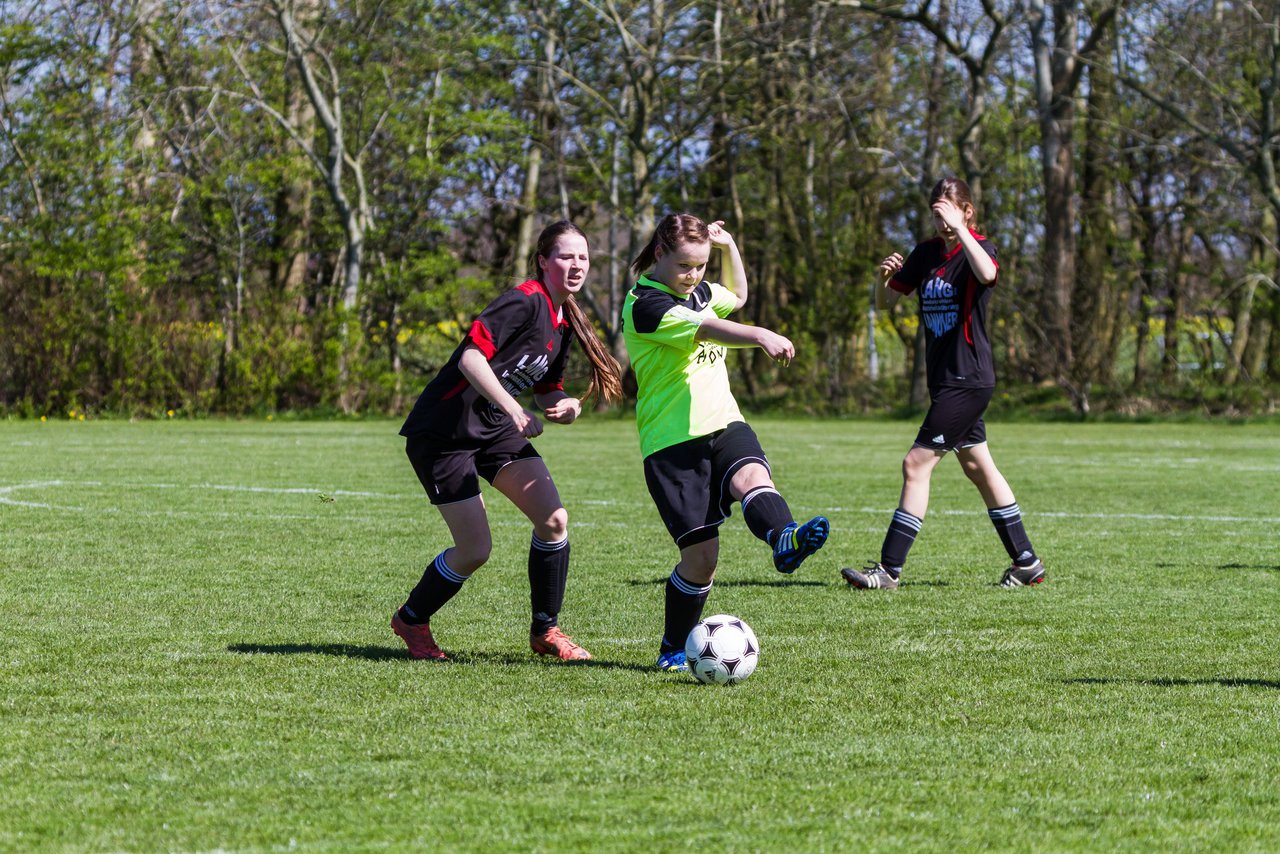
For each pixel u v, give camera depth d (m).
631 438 59.03
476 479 13.75
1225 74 78.12
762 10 81.50
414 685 12.48
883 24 85.12
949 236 19.39
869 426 72.25
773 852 7.83
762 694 12.10
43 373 73.94
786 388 91.94
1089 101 87.81
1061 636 15.20
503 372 13.47
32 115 76.38
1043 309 82.00
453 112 84.94
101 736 10.51
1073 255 83.19
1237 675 13.02
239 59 79.75
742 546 23.59
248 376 76.12
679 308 12.77
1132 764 9.77
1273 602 17.62
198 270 83.38
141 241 77.94
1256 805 8.80
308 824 8.34
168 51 79.50
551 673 13.12
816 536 11.44
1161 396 81.75
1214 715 11.30
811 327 85.56
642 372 13.21
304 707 11.55
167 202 80.31
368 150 85.81
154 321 74.81
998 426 72.75
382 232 82.75
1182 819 8.49
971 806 8.73
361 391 79.75
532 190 91.38
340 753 10.00
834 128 90.31
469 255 97.25
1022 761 9.84
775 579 19.81
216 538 24.03
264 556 21.81
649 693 12.16
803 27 81.44
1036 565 19.09
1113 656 14.00
